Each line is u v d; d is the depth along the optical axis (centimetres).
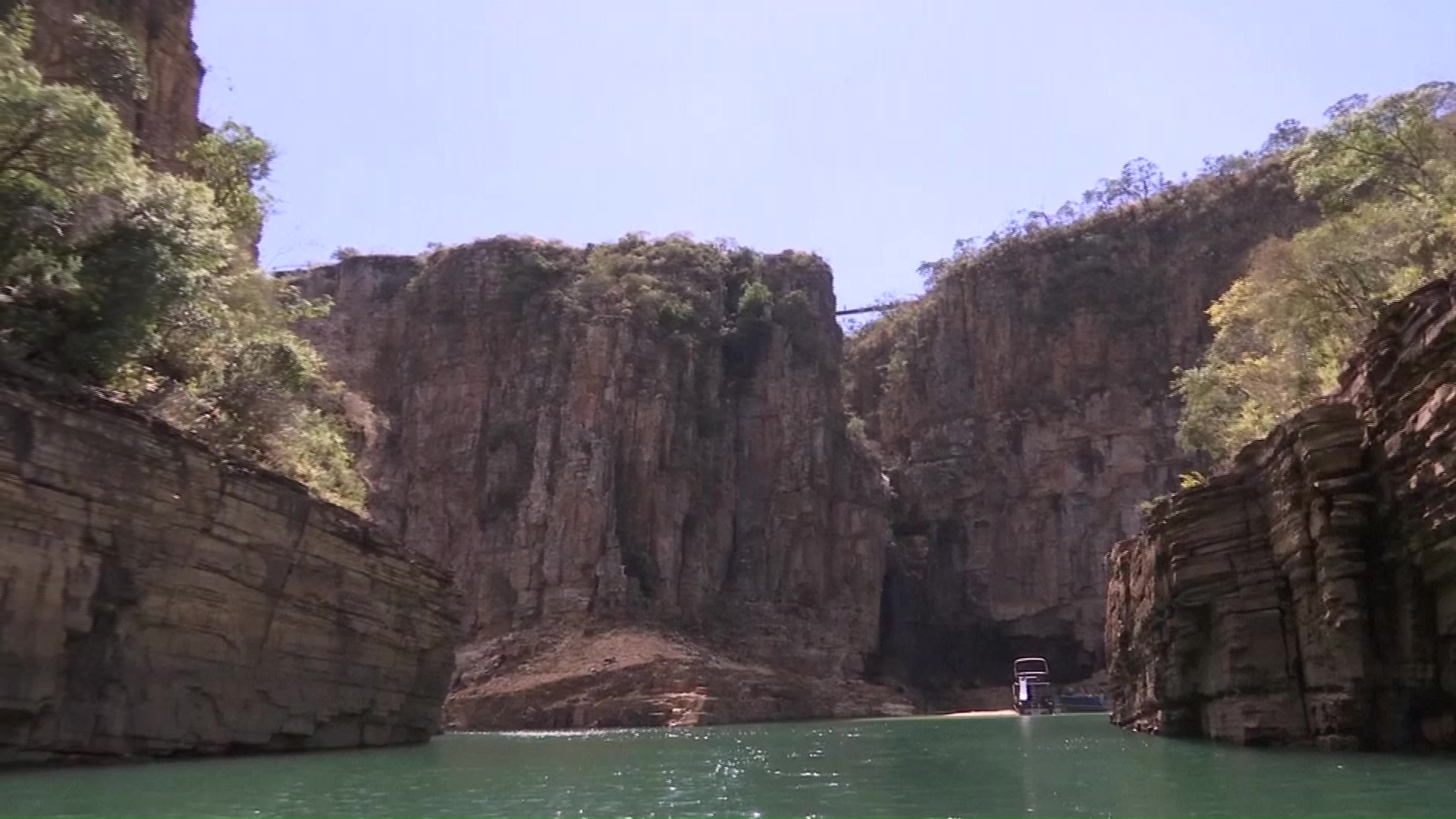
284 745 2752
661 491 9019
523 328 9794
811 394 10150
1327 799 1599
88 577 2136
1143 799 1723
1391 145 4097
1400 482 2152
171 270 2455
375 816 1583
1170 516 2952
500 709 7231
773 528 9638
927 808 1694
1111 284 11600
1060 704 8488
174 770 2128
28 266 2206
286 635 2752
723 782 2220
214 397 3052
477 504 9250
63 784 1838
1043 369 11612
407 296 10312
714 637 8794
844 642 9362
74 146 2261
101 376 2361
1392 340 2197
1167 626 3195
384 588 3250
